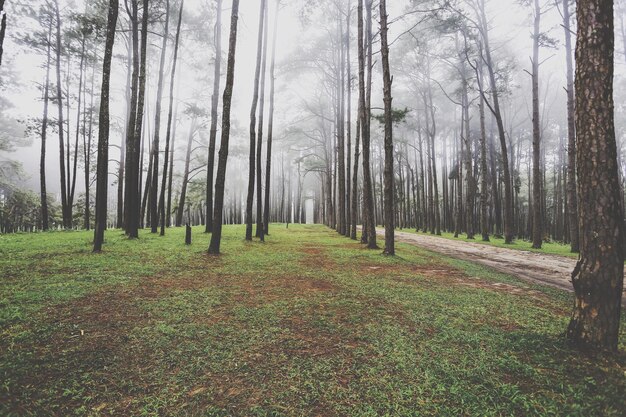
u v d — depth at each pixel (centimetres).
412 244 1906
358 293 659
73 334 416
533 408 279
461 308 566
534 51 1952
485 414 271
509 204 2203
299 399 295
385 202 1270
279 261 1039
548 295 693
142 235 1666
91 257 928
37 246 1126
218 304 564
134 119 1870
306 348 399
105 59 1069
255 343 410
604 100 373
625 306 619
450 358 372
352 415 272
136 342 400
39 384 305
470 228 2686
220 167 1148
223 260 1022
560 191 3512
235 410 279
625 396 286
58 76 2309
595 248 376
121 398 291
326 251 1345
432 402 290
